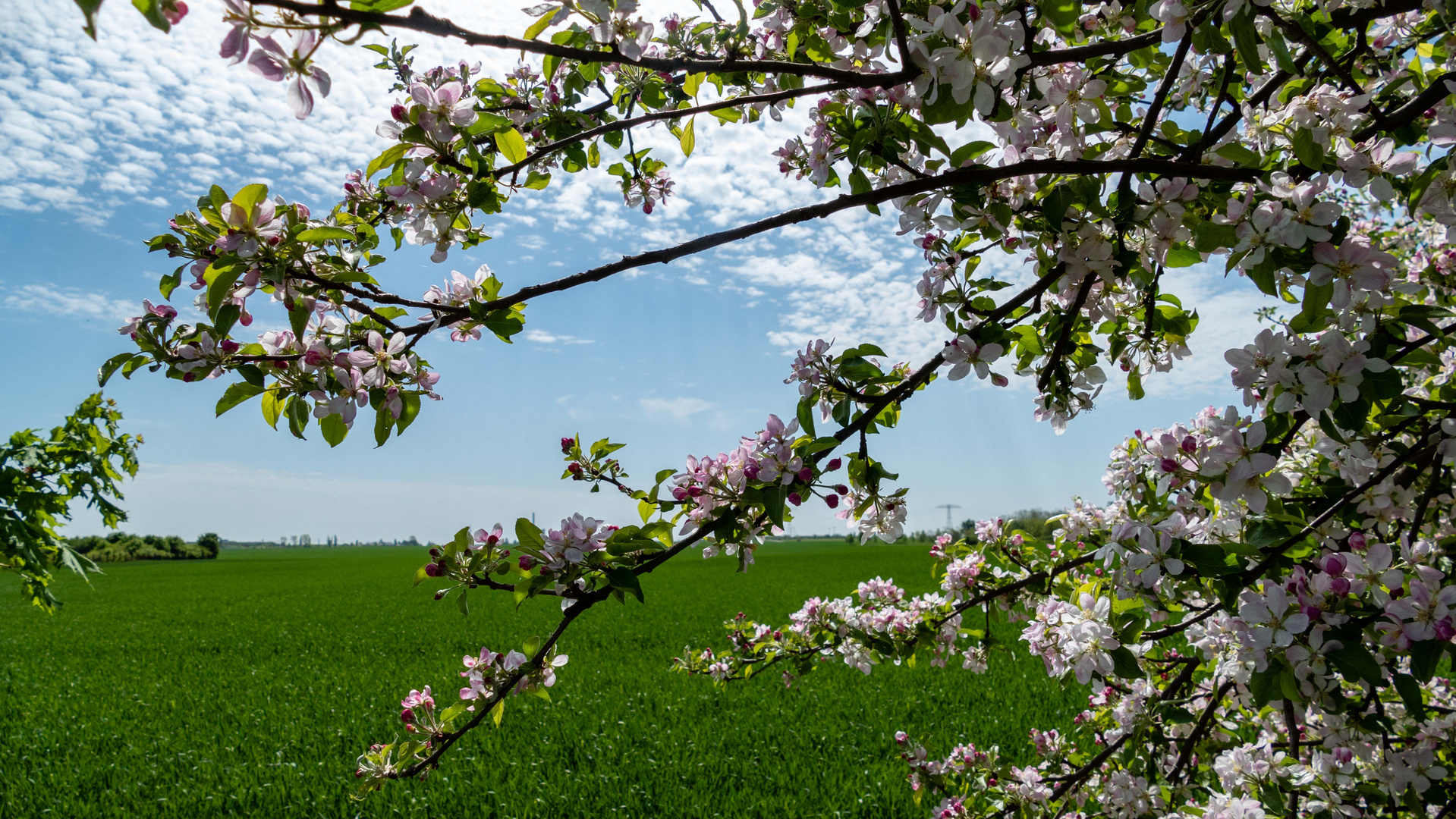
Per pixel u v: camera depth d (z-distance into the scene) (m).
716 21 2.23
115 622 26.25
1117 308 2.49
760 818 6.60
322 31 1.16
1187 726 3.18
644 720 9.96
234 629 23.44
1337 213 1.50
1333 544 2.03
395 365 1.76
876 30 1.78
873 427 2.04
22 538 5.89
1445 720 2.37
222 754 8.89
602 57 1.49
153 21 1.01
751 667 3.96
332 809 6.89
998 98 1.67
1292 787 2.46
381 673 14.48
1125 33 2.11
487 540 1.88
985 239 2.03
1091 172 1.69
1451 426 1.83
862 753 8.37
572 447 2.15
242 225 1.56
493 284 2.07
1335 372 1.54
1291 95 2.15
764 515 1.94
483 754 8.55
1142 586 1.97
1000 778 3.59
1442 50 2.01
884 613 3.65
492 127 1.77
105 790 7.52
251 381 1.71
